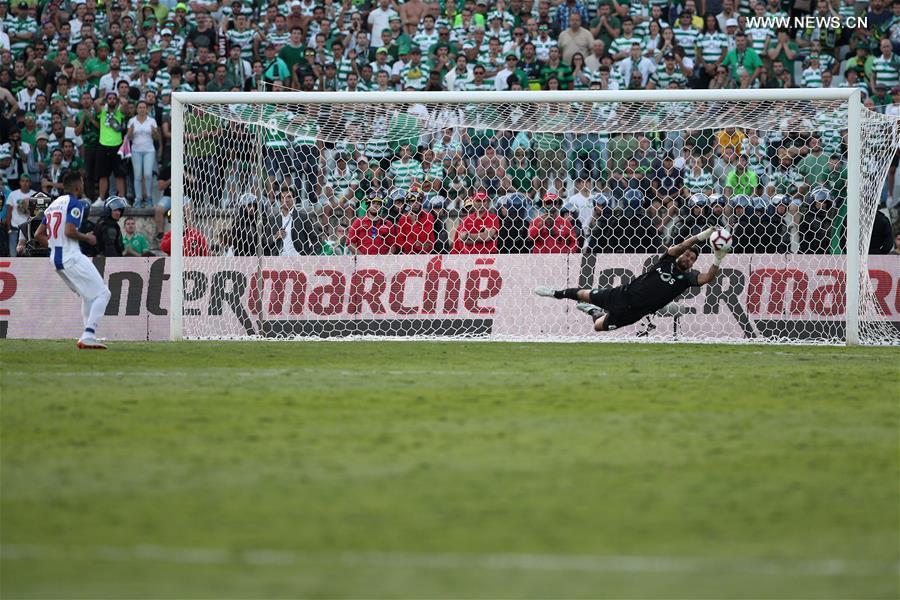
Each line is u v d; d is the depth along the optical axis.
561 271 56.44
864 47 75.44
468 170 60.16
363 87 76.12
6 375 36.97
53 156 72.81
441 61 77.25
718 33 76.56
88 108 71.88
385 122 60.66
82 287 46.91
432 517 17.92
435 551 16.05
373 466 21.78
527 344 52.16
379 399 31.16
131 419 27.41
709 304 55.41
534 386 34.28
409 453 23.09
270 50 77.06
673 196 58.12
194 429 25.97
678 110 58.69
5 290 57.41
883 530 17.25
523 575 14.91
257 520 17.73
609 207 58.12
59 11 81.12
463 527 17.34
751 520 17.81
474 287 56.75
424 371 38.94
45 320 57.19
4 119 74.25
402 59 77.62
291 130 60.22
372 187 62.00
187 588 14.36
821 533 17.05
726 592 14.18
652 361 43.06
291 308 56.94
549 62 75.31
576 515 18.08
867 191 54.31
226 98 55.09
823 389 33.69
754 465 21.94
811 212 57.03
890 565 15.42
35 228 60.12
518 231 57.62
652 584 14.51
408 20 80.25
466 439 24.70
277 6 81.31
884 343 53.19
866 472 21.31
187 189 57.59
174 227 54.41
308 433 25.45
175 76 75.19
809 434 25.44
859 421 27.34
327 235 59.41
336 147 62.53
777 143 60.53
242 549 16.16
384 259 57.09
